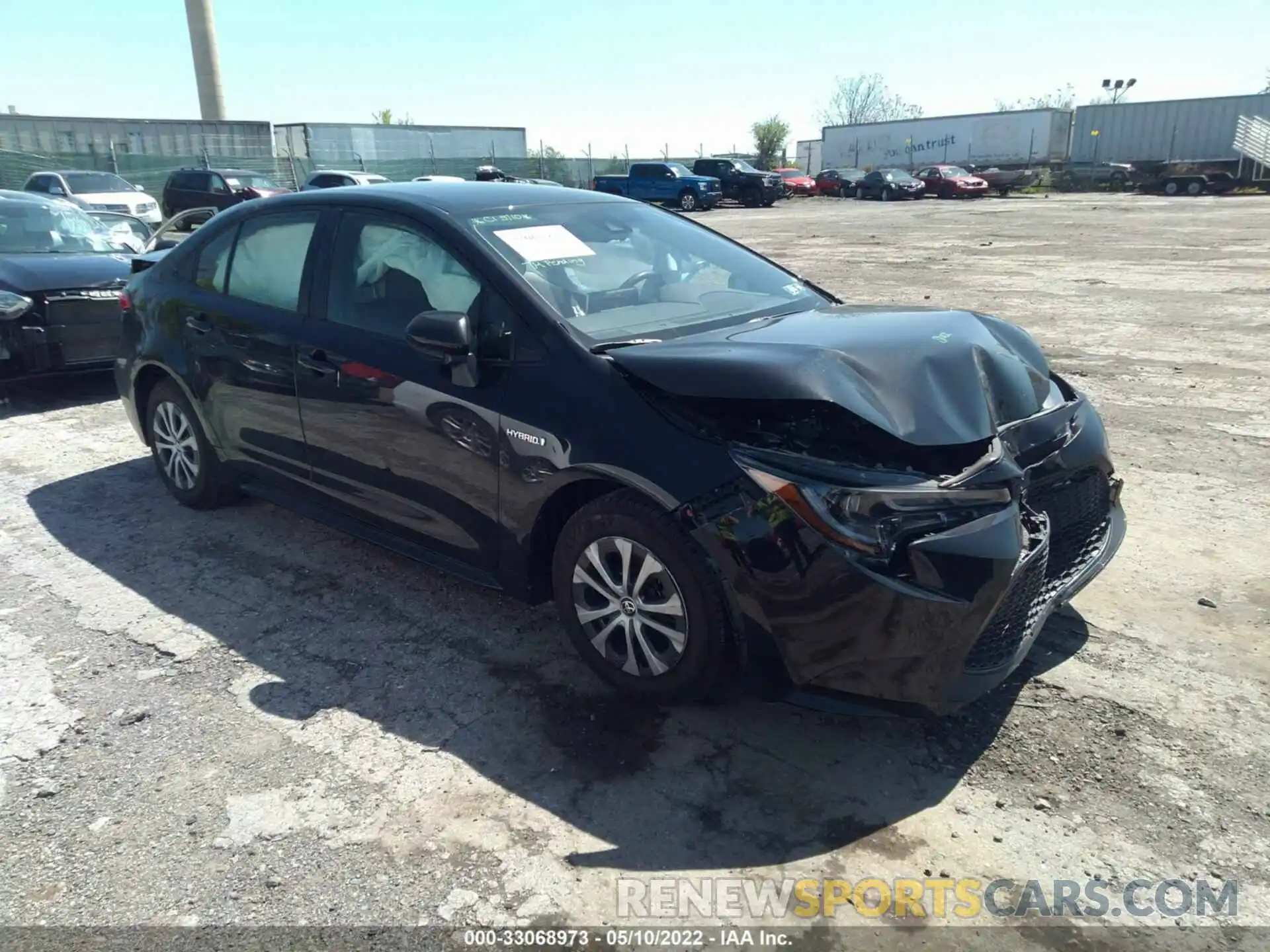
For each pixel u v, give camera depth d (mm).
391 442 3703
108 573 4355
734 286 4055
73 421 6922
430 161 41688
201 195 26297
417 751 3014
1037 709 3152
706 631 2904
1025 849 2549
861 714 2754
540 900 2408
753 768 2908
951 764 2904
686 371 2916
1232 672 3324
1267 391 6922
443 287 3598
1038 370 3615
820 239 21500
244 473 4629
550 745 3039
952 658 2658
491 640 3705
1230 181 37188
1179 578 4020
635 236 4109
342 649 3650
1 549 4633
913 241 19875
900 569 2645
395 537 3916
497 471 3334
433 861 2545
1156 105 40594
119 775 2914
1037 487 3217
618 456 2982
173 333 4766
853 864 2516
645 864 2525
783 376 2781
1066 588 3158
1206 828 2600
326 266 4059
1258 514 4676
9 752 3035
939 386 2957
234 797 2811
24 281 6898
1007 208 31578
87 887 2471
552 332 3264
